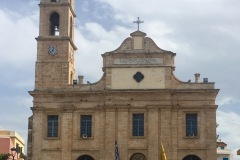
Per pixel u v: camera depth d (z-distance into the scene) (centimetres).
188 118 5803
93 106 5884
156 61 5909
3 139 8038
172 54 5938
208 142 5691
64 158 5781
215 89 5775
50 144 5841
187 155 5691
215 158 5647
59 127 5878
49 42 6109
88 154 5778
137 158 5725
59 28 6166
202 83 5825
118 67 5922
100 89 5916
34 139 5859
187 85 5841
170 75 5856
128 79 5894
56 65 6041
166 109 5775
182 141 5712
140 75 5897
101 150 5766
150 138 5716
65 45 6081
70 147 5809
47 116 5944
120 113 5812
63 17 6181
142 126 5800
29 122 6062
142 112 5816
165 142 5697
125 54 5956
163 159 5469
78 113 5897
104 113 5847
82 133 5866
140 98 5828
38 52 6091
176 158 5662
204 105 5766
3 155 6512
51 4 6219
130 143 5738
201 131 5731
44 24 6175
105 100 5844
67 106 5903
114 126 5781
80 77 6019
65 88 5959
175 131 5734
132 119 5819
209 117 5753
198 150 5688
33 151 5831
